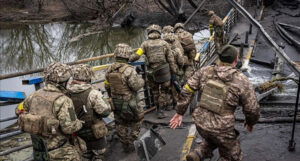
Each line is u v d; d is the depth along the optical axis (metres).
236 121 5.10
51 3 39.22
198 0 29.20
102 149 3.84
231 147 3.04
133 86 4.21
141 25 30.48
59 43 26.62
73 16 34.62
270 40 3.63
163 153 4.46
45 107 2.97
